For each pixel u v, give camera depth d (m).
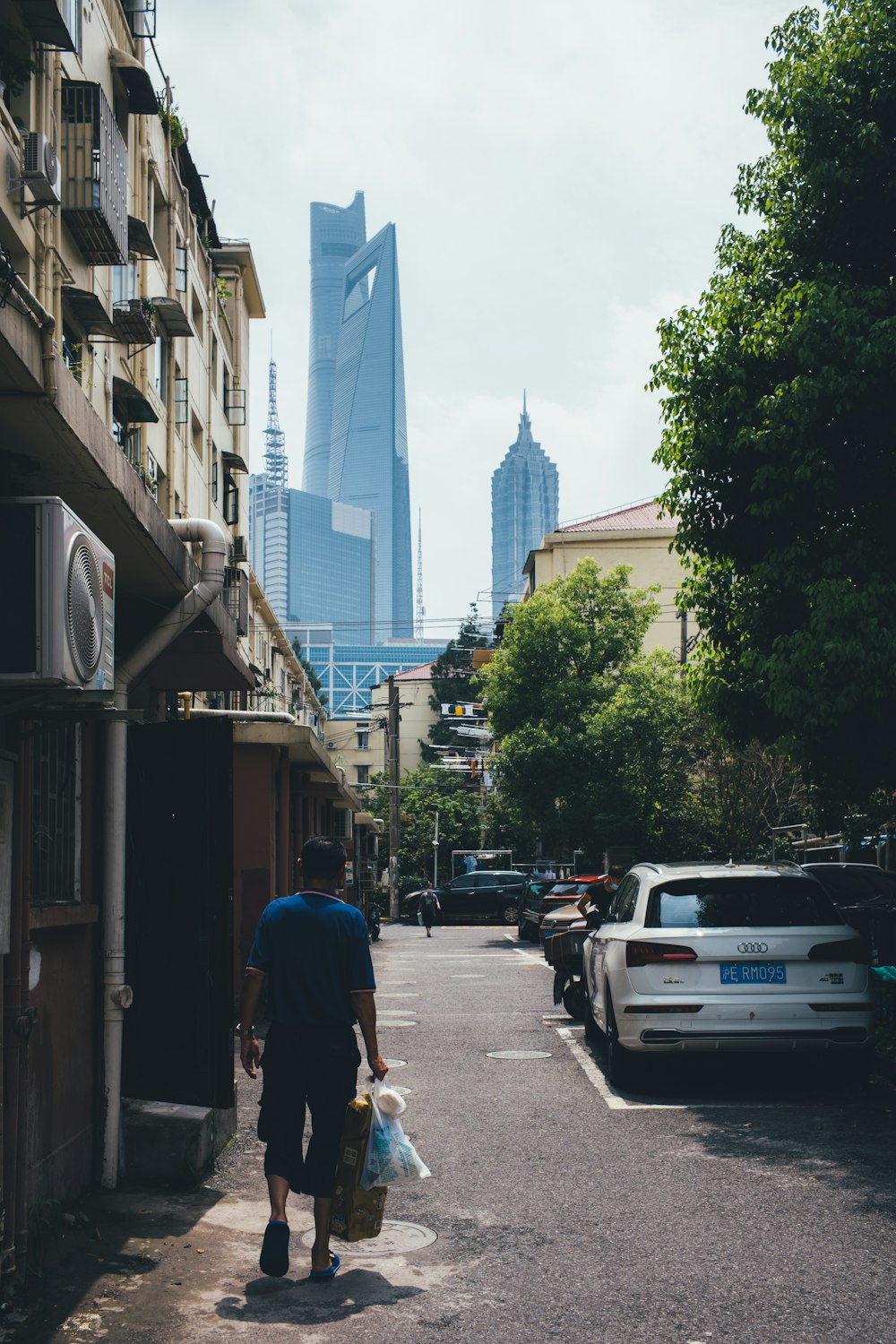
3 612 4.39
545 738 32.75
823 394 9.97
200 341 23.86
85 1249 5.31
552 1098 9.00
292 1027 4.99
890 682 9.59
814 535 10.45
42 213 8.45
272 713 17.36
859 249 10.77
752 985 8.60
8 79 8.52
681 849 30.58
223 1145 7.45
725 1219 5.73
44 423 4.80
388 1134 5.03
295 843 24.98
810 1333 4.30
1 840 4.68
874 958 13.27
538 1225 5.73
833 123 10.58
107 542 6.57
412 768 92.75
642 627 35.59
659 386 11.41
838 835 19.48
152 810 6.86
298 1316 4.52
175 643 9.19
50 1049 5.66
